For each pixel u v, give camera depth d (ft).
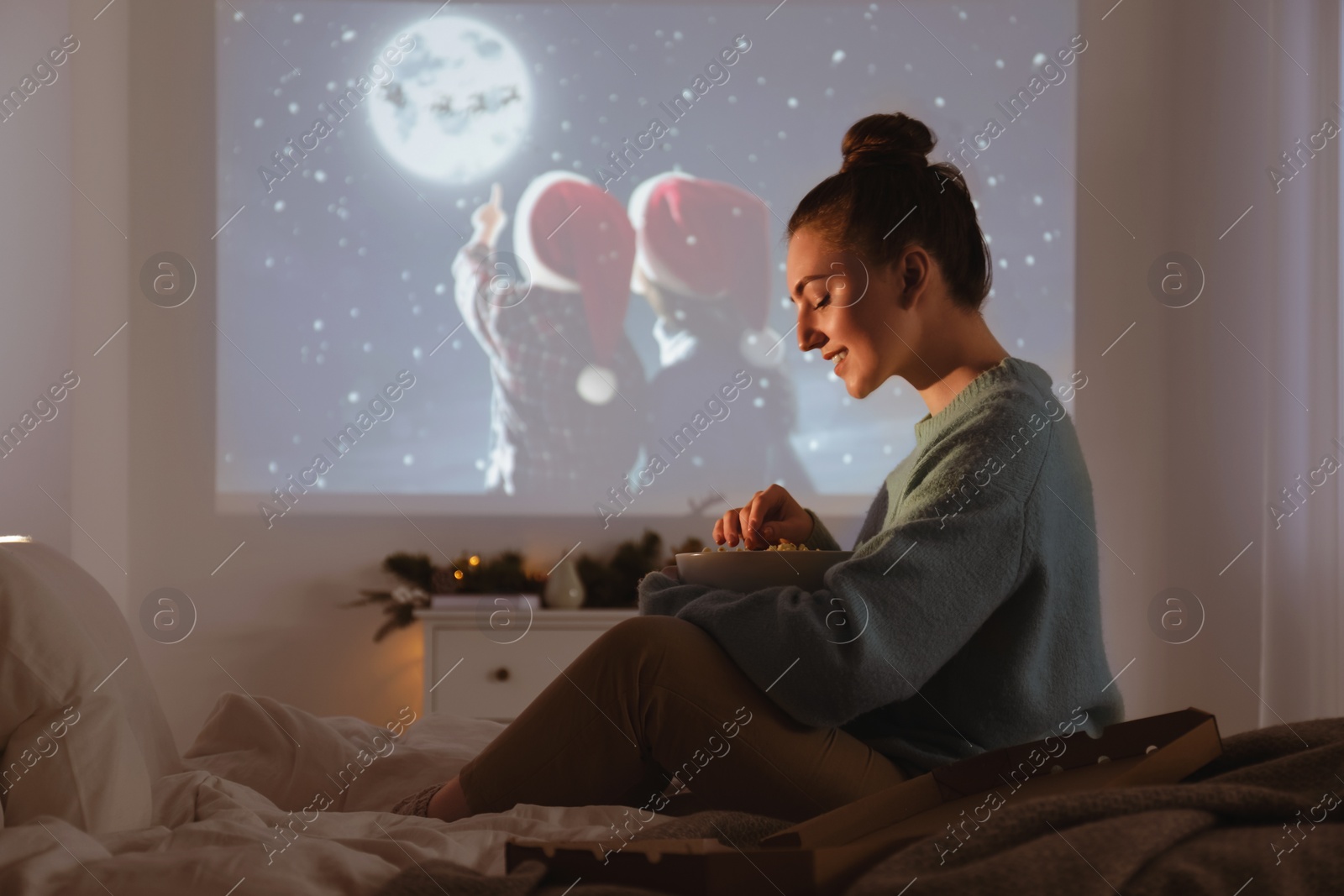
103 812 2.45
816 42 11.44
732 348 11.36
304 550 11.25
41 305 10.08
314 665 11.18
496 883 1.88
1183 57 11.12
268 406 11.32
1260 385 9.61
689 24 11.46
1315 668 8.65
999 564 3.00
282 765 3.70
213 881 2.03
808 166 11.42
